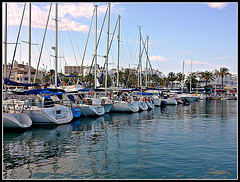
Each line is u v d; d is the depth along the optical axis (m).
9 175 7.82
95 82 27.97
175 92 50.91
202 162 9.24
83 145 11.74
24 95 18.92
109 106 27.02
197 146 11.66
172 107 38.88
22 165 8.77
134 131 15.66
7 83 16.23
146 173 8.05
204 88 101.06
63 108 18.72
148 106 33.97
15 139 12.92
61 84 26.03
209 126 18.14
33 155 10.00
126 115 25.36
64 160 9.37
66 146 11.52
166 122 20.23
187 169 8.48
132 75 67.25
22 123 15.63
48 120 17.17
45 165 8.78
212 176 7.86
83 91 24.27
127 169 8.43
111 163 9.05
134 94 36.88
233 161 9.40
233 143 12.33
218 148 11.31
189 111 31.38
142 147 11.41
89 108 22.48
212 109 35.28
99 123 19.20
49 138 13.25
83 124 18.52
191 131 15.83
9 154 10.12
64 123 18.52
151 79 93.00
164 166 8.76
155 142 12.46
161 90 47.50
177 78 109.38
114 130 15.98
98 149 11.01
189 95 62.56
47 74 63.09
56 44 21.98
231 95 85.25
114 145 11.78
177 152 10.59
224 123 19.89
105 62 30.77
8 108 16.47
